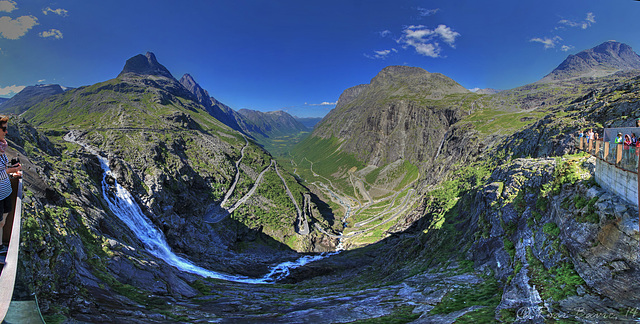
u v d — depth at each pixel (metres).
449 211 74.62
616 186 20.36
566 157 30.31
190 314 35.53
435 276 43.16
